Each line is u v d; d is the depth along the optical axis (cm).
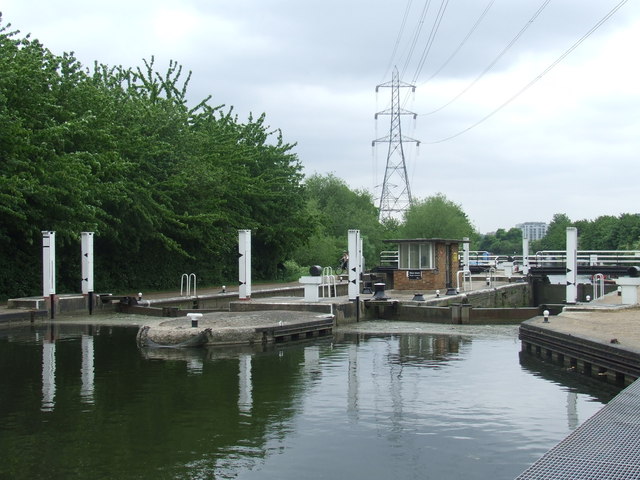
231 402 1291
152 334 2022
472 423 1148
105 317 2917
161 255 3941
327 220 5234
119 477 894
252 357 1838
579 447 815
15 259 3103
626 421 938
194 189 3916
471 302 3578
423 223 8244
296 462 952
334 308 2652
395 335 2380
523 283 4681
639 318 2180
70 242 3067
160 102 4216
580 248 11238
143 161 3612
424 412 1220
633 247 9106
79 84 3381
